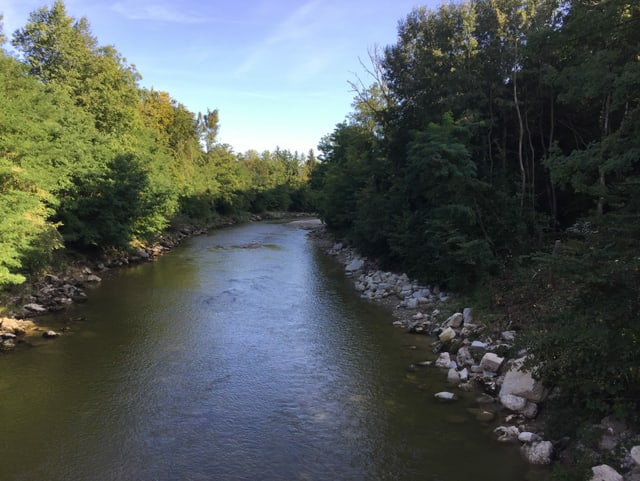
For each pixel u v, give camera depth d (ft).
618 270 21.07
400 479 23.53
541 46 32.42
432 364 38.91
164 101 191.83
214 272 81.61
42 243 59.82
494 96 69.92
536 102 67.41
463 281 54.03
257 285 70.95
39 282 61.77
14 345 43.50
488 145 71.00
